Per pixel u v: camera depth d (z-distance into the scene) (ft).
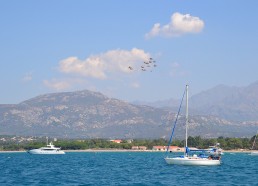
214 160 545.85
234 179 404.98
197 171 491.72
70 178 414.82
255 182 378.73
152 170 515.09
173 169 516.32
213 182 379.35
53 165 649.61
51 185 354.54
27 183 370.12
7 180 396.57
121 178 414.41
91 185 354.13
